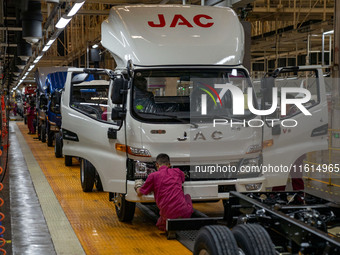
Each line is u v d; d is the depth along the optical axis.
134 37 7.87
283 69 7.61
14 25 23.94
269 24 29.02
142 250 6.76
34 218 8.63
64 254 6.60
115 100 7.57
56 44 39.56
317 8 22.30
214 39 8.02
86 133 8.49
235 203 5.78
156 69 7.67
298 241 4.36
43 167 15.35
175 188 7.09
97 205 9.73
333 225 5.40
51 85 19.00
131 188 7.53
